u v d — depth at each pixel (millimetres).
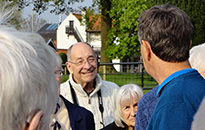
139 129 1751
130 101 2457
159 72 1358
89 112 1983
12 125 597
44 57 681
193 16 9484
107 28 18828
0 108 572
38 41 683
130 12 15883
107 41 17625
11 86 574
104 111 2984
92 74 2936
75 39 47719
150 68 1409
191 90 1152
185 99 1133
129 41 16328
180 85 1192
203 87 1160
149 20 1353
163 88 1283
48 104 694
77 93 2938
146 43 1369
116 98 2529
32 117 639
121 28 16391
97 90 2961
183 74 1249
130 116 2473
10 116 587
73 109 1919
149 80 10023
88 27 18844
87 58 2932
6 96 572
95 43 38562
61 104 1879
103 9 18328
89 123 1924
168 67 1318
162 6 1407
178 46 1294
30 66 623
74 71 2951
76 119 1872
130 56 17391
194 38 9539
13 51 601
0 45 595
